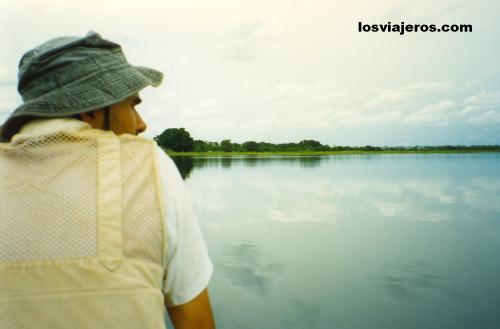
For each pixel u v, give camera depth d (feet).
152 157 2.72
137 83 2.87
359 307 15.67
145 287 2.47
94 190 2.48
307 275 19.57
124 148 2.66
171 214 2.66
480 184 64.28
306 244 26.40
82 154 2.55
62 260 2.35
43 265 2.33
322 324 14.07
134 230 2.48
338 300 16.37
